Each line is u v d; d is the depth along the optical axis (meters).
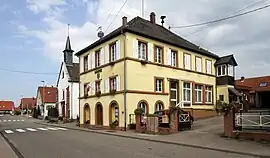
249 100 40.44
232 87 37.66
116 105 27.62
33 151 13.98
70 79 49.31
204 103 35.00
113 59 28.91
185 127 22.52
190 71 33.47
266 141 15.81
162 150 13.91
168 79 30.25
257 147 14.20
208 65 36.94
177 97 31.41
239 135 17.14
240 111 18.11
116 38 28.23
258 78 47.75
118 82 27.42
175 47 31.88
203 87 35.25
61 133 24.73
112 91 28.02
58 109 55.38
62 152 13.40
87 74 33.62
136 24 30.41
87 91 33.41
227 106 17.78
